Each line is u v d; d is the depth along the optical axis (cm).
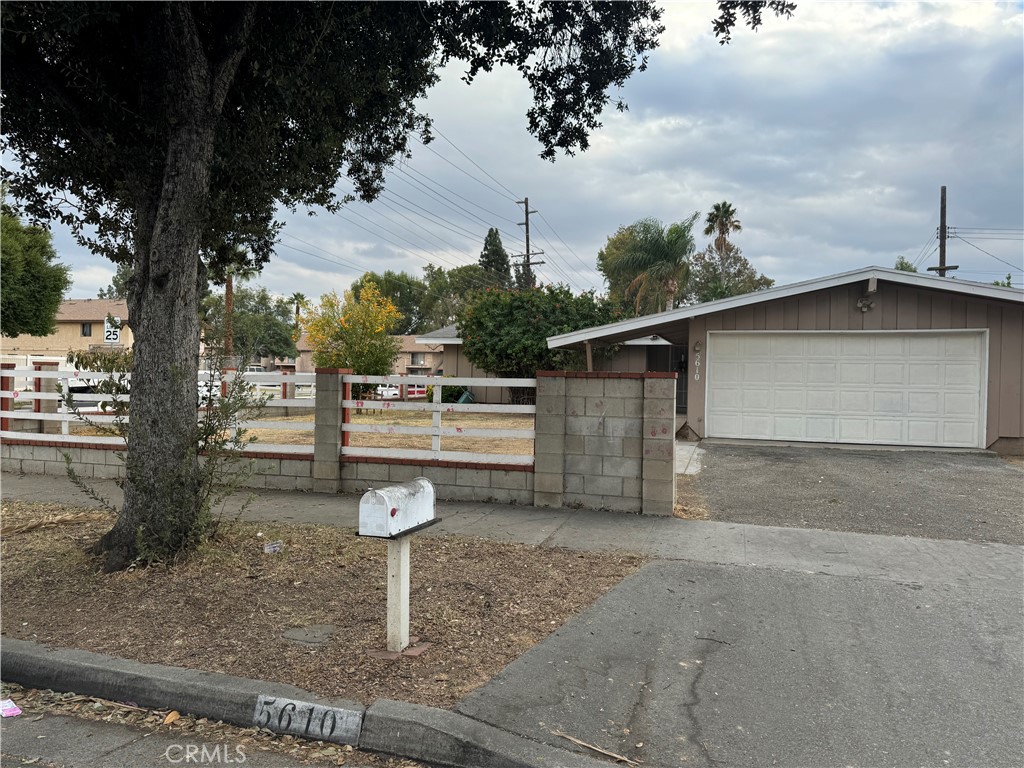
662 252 2933
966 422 1320
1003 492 905
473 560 596
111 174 676
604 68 805
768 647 431
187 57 552
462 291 7262
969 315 1300
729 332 1438
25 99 629
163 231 565
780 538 670
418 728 336
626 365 2638
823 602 502
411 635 441
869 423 1372
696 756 322
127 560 571
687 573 564
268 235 888
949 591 523
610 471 777
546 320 2541
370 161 920
